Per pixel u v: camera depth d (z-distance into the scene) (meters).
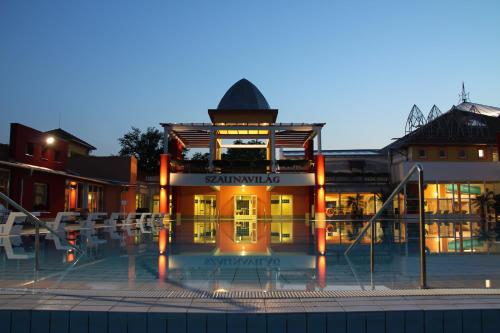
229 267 8.09
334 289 5.71
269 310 4.27
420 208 5.83
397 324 4.26
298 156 49.41
